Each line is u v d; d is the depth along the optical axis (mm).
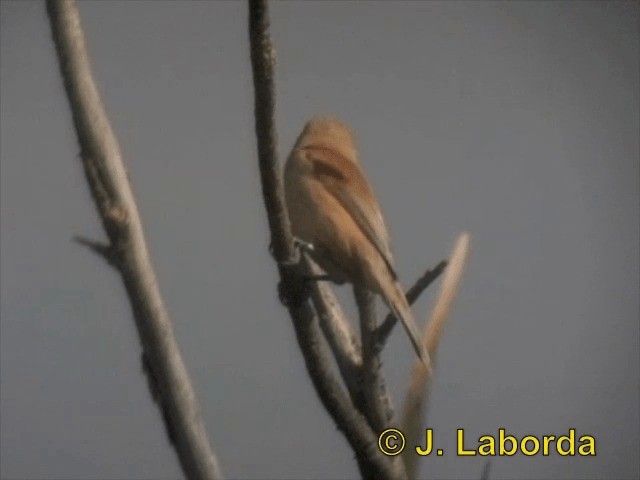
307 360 5234
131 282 4625
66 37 4484
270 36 4270
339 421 5285
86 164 4523
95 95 4547
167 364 4719
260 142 4629
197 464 4797
